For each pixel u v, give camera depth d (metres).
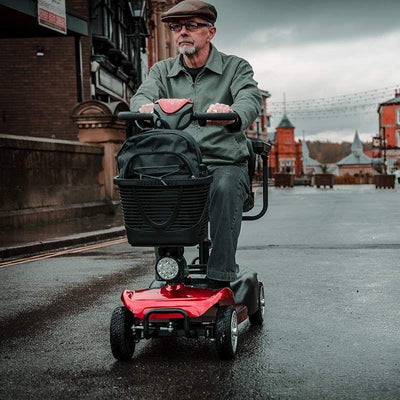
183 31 4.00
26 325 4.85
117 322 3.71
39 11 16.75
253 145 4.26
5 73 20.44
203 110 4.11
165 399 3.12
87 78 20.95
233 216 3.87
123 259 8.62
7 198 12.59
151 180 3.39
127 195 3.47
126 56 25.42
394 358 3.76
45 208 13.81
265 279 6.64
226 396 3.15
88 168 16.17
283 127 109.56
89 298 5.88
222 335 3.64
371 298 5.55
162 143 3.42
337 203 20.89
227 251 3.83
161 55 42.59
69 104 20.44
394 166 86.00
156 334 3.67
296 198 25.09
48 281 6.91
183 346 4.09
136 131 24.94
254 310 4.36
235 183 3.89
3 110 20.48
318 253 8.66
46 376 3.54
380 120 91.19
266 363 3.70
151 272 7.36
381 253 8.52
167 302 3.59
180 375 3.49
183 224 3.44
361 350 3.94
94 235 11.12
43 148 13.88
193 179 3.39
